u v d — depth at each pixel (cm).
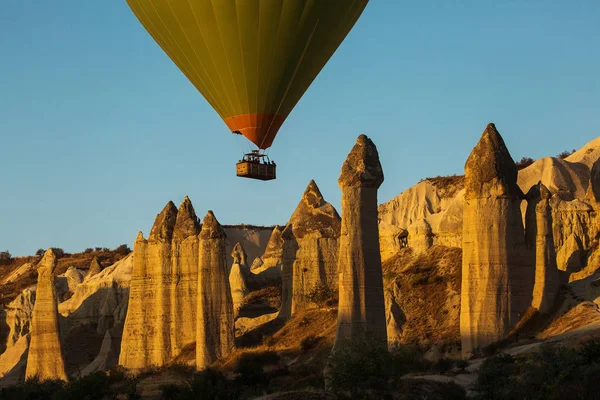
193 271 7400
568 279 5841
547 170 7212
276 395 4438
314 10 5106
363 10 5362
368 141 5216
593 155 7412
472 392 4203
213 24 5134
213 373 6003
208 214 7088
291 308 7331
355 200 5100
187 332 7331
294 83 5316
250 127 5341
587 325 4878
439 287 6291
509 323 5222
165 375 6906
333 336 6412
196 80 5425
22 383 7169
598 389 3622
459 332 5650
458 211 6925
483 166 5403
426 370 4972
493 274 5275
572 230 6256
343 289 5019
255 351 6662
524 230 5438
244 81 5241
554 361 3941
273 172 5384
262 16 5078
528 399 3747
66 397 6031
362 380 4169
